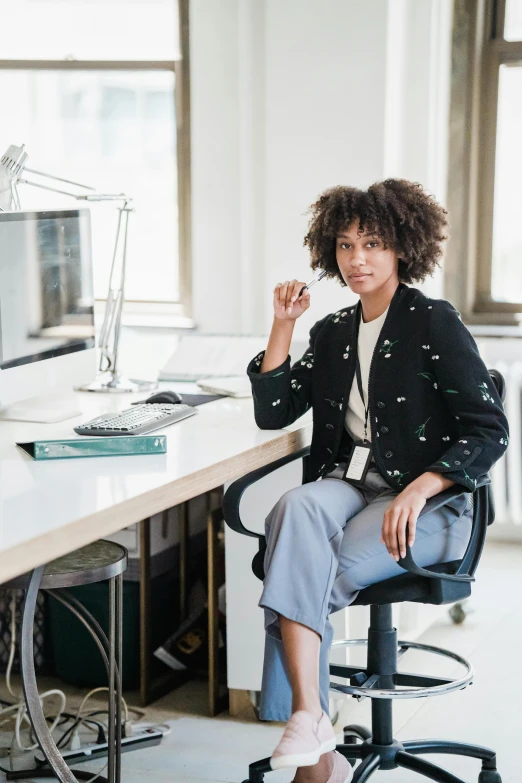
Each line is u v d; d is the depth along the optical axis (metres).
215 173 3.76
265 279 3.73
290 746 1.62
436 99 3.64
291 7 3.48
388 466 1.98
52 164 4.09
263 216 3.74
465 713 2.47
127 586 2.58
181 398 2.38
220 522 2.59
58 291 2.27
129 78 3.96
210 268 3.82
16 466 1.76
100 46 3.97
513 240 3.87
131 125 3.99
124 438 1.84
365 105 3.44
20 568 1.28
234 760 2.26
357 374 2.06
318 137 3.52
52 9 3.99
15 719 2.45
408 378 1.96
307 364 2.20
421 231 2.02
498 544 3.89
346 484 2.02
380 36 3.39
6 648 2.73
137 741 2.31
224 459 1.81
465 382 1.90
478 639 2.96
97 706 2.54
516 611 3.19
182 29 3.79
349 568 1.84
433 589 1.83
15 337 2.10
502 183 3.86
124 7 3.91
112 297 2.70
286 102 3.54
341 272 2.16
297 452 2.14
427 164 3.64
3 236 2.05
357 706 2.56
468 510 2.01
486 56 3.80
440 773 1.94
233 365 2.69
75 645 2.62
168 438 2.02
